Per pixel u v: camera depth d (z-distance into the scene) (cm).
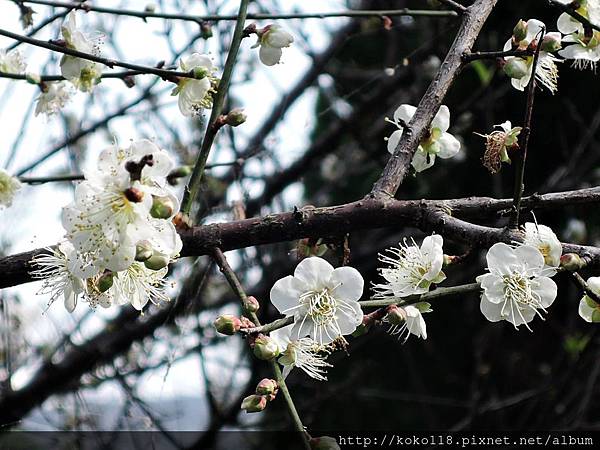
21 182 219
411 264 198
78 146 365
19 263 197
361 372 516
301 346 194
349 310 190
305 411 481
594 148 478
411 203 202
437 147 232
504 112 498
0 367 413
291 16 274
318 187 579
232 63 209
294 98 444
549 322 495
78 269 178
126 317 425
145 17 256
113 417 436
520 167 186
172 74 215
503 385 525
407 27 493
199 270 367
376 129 515
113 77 216
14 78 212
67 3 247
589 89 486
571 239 466
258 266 455
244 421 500
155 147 175
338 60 519
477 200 204
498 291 189
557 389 445
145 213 173
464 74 493
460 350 545
